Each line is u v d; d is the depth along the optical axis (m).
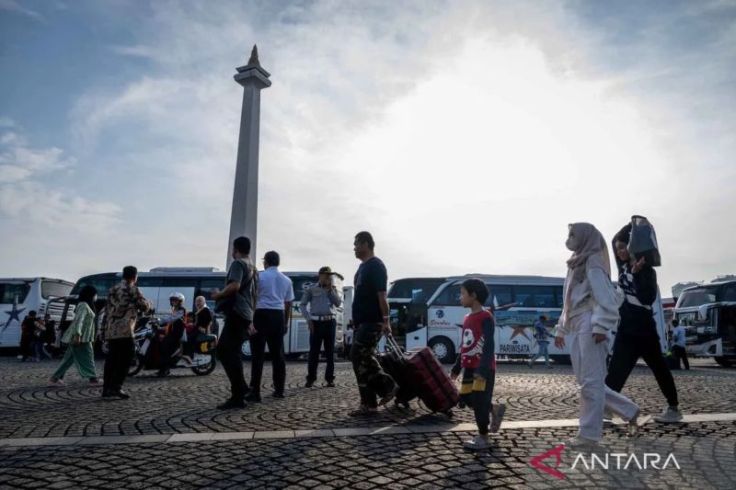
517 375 11.64
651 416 5.52
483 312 4.29
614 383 5.15
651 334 5.15
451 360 17.41
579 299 4.29
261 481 3.23
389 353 5.92
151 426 4.97
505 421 5.21
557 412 5.95
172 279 18.83
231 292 5.95
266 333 6.88
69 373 11.45
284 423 5.12
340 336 19.61
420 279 18.22
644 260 5.14
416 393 5.59
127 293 7.23
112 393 7.00
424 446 4.12
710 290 20.14
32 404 6.54
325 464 3.60
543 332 15.55
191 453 3.90
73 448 4.07
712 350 18.98
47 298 20.41
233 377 6.01
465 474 3.38
